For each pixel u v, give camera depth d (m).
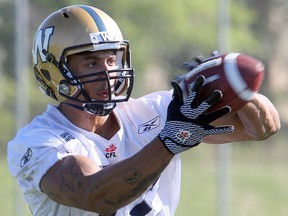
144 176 8.60
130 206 10.10
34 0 30.70
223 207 25.00
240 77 8.53
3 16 28.58
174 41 34.47
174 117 8.52
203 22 35.00
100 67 9.88
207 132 8.48
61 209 9.83
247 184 34.75
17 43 23.72
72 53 9.88
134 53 33.50
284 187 34.44
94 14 10.05
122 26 32.94
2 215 26.89
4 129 30.30
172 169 10.45
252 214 31.28
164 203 10.44
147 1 33.38
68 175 9.15
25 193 10.02
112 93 9.93
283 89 44.00
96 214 9.82
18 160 9.77
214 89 8.55
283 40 43.56
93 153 10.00
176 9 34.22
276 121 10.41
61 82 10.03
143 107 10.62
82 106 9.98
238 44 38.22
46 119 10.12
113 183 8.66
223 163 25.09
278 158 38.50
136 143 10.34
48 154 9.50
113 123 10.31
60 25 10.06
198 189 32.97
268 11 42.56
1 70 29.62
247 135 10.59
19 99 23.78
